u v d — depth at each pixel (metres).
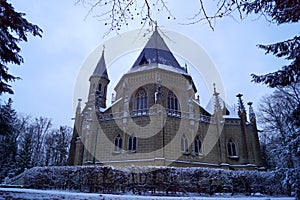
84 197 12.94
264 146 44.72
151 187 18.52
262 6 5.02
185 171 19.41
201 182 19.31
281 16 6.66
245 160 31.58
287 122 13.05
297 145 13.77
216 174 20.02
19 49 14.77
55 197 11.95
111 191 18.59
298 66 9.69
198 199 13.95
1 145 41.62
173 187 18.62
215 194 19.12
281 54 10.33
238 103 36.19
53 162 63.75
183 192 18.66
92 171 19.61
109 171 19.33
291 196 18.78
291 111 12.88
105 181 19.03
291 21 6.96
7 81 15.67
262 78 10.73
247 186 20.23
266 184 20.58
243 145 32.66
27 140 46.31
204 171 19.84
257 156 32.34
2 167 40.47
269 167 42.59
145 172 19.09
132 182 18.77
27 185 21.52
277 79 10.45
